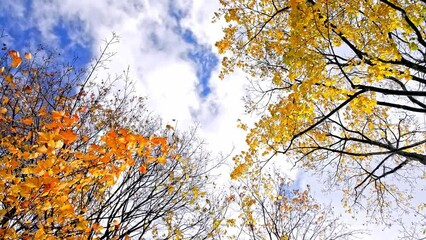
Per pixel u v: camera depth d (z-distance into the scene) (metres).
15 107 5.12
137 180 6.49
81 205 5.50
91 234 5.45
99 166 4.35
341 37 5.20
